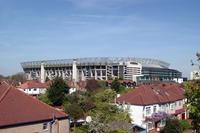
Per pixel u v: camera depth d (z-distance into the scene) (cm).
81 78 19750
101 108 4441
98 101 5341
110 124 3656
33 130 2875
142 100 5112
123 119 4075
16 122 2712
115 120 3909
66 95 7131
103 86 10619
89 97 6119
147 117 5031
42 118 2977
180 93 6556
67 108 4716
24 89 10944
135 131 3884
